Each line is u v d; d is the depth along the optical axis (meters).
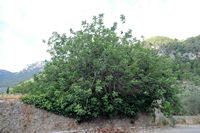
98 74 24.34
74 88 22.97
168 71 27.19
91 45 24.75
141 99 26.66
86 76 24.67
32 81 30.48
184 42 114.25
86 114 23.34
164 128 26.61
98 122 24.31
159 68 27.05
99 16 26.42
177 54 96.56
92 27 26.38
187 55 105.50
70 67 25.14
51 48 26.70
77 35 25.98
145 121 27.19
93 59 24.61
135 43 27.33
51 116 22.30
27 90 30.20
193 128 28.09
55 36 26.91
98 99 24.09
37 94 23.78
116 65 24.38
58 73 25.36
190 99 44.66
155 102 27.39
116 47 25.19
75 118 23.27
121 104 25.36
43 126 21.72
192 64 75.31
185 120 38.06
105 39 26.02
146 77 25.45
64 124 22.67
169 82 26.33
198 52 106.00
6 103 20.58
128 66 24.94
